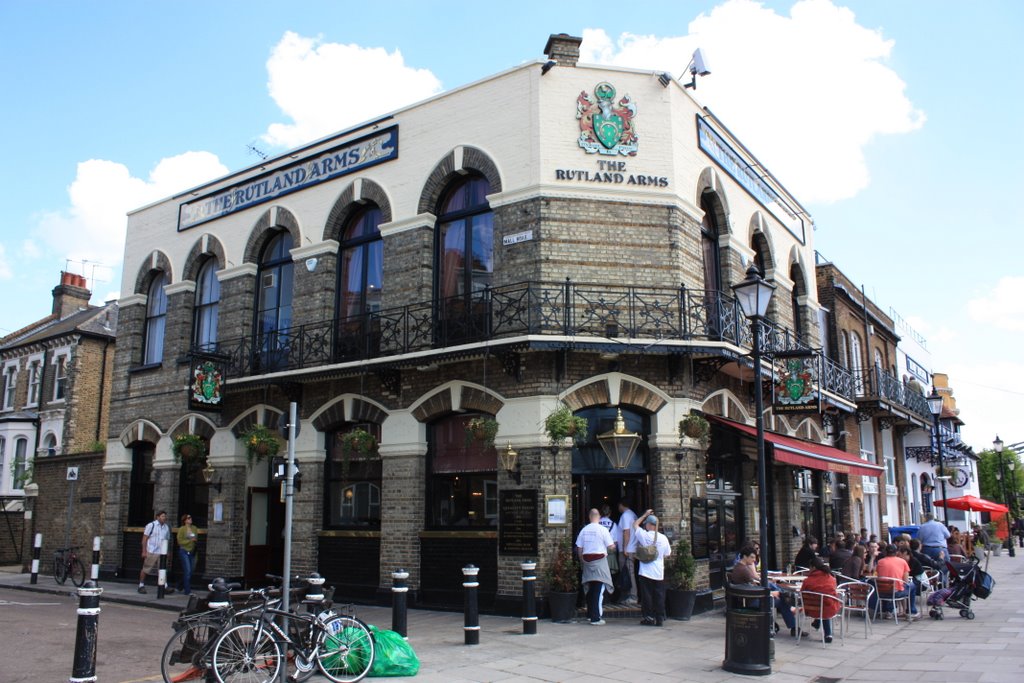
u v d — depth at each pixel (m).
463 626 11.31
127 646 10.26
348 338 15.17
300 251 16.31
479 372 13.31
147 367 19.02
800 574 12.47
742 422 15.20
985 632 11.24
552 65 13.66
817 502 19.16
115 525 18.73
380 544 14.05
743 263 16.31
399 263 14.73
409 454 13.87
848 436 21.48
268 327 17.11
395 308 14.39
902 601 13.20
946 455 32.50
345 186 15.93
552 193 13.26
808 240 20.91
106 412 28.64
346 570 14.49
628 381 12.97
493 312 13.14
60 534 20.73
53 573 20.50
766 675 8.40
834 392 19.12
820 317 21.50
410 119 15.18
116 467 19.16
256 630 7.61
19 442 28.62
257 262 17.58
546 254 13.02
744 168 17.27
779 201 19.19
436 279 14.59
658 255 13.49
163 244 19.56
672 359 13.19
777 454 12.57
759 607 8.63
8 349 31.08
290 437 8.47
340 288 15.97
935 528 16.61
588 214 13.34
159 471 18.14
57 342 29.08
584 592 12.30
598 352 12.63
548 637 10.48
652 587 11.59
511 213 13.46
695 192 14.67
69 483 20.73
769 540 16.23
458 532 13.13
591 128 13.66
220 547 16.38
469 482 13.52
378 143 15.55
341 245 16.09
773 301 17.95
